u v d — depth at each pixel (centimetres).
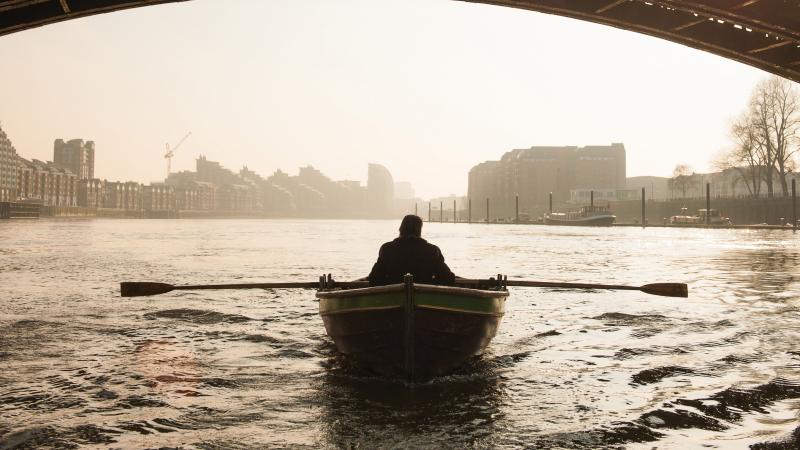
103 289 1285
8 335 787
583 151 19850
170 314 958
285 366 637
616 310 1017
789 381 566
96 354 682
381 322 583
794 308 1040
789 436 421
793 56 2445
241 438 422
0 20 2088
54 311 981
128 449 401
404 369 579
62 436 425
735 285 1419
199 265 2008
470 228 9562
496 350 721
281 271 1788
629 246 3491
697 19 2352
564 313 990
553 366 639
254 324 879
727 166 8338
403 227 648
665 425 448
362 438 422
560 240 4450
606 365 641
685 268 1914
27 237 4662
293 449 402
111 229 7862
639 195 18188
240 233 6669
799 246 3372
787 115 7669
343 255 2641
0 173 18750
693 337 788
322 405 501
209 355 684
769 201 8188
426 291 573
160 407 493
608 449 402
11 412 477
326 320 643
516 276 1636
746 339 773
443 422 457
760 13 2130
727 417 466
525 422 457
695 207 10631
